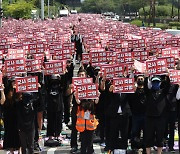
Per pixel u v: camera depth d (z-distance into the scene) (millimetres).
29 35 28672
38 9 89562
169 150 13383
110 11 183250
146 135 12039
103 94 13539
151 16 85438
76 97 11672
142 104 12609
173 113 13047
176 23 80375
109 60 16859
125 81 11953
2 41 23375
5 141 12266
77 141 14188
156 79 11750
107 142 13078
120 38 27578
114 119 12289
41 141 14148
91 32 34719
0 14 37344
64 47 20875
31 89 11555
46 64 13945
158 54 17203
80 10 193875
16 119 12117
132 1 127062
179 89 12367
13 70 13617
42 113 14219
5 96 12000
